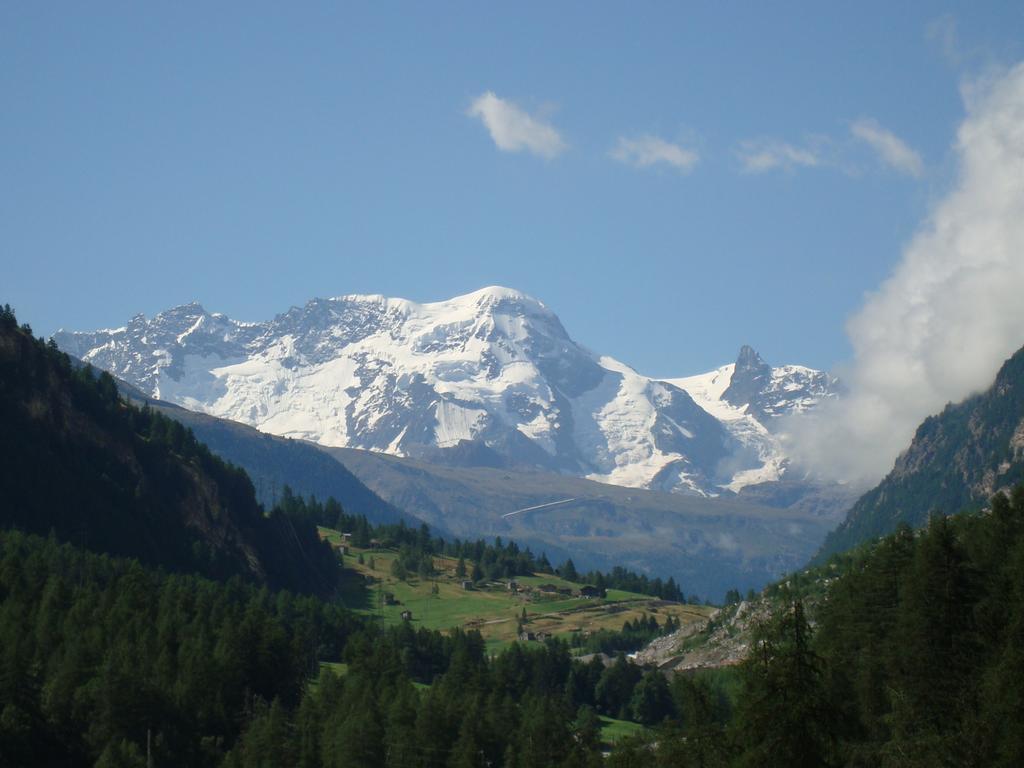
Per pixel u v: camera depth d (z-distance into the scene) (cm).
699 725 16512
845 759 14812
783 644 14138
